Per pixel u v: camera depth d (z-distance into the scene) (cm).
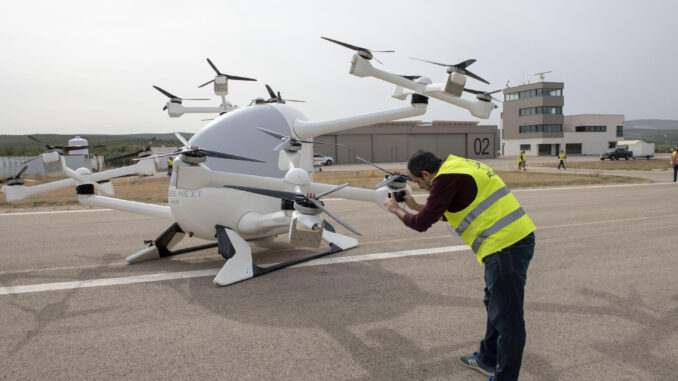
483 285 490
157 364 309
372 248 679
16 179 589
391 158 5209
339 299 444
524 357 317
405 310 413
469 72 523
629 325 374
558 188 1656
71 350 332
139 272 549
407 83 571
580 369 299
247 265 518
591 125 7012
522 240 254
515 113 7112
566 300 438
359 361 312
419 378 288
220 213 523
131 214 1058
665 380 284
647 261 589
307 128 594
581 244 695
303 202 396
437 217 262
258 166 549
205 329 371
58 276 532
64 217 1009
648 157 5441
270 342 344
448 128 5431
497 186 264
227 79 782
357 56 530
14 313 410
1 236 786
